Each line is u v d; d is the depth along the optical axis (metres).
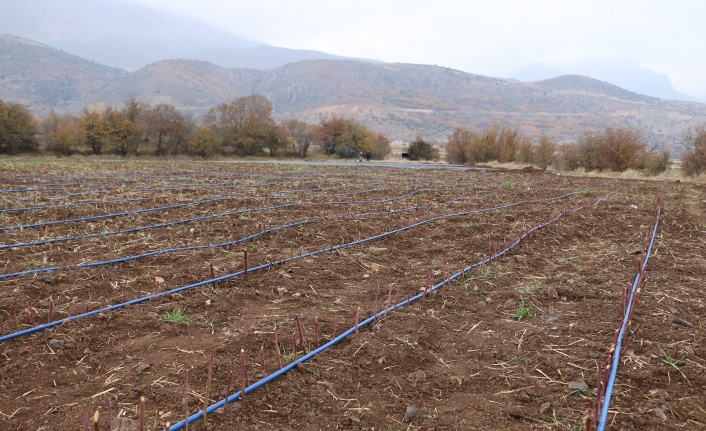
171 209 9.95
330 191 14.18
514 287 5.30
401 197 12.79
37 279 5.18
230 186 14.48
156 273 5.61
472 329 4.21
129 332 4.05
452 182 17.77
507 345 3.87
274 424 2.81
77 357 3.63
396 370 3.49
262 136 45.94
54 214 9.05
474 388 3.27
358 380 3.35
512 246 6.99
